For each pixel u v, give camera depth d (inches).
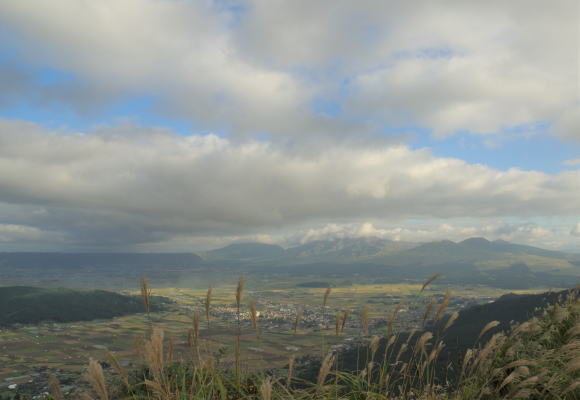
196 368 159.2
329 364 154.0
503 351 183.0
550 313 206.7
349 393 162.1
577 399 156.9
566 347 164.2
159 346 139.4
